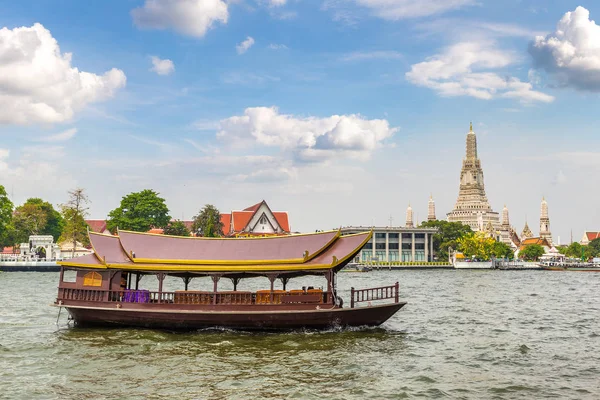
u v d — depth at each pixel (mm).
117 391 19188
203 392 19125
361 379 20906
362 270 131250
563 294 60031
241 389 19484
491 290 65438
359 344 27172
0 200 101250
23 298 47594
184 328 29844
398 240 156500
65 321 33375
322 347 26344
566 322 36219
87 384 20000
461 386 20141
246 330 29688
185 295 30234
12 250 127250
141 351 25219
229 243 32031
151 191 123125
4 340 27453
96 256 31859
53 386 19734
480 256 154125
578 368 23016
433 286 72875
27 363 22922
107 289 30500
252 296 30312
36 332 29641
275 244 31703
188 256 31094
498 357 24953
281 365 22844
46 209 129000
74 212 110250
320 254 30891
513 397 18906
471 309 43344
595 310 43531
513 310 43000
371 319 30469
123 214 121562
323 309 29234
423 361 23969
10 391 19094
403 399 18578
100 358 23875
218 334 29109
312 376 21234
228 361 23453
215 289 30219
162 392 19094
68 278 80688
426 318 37375
